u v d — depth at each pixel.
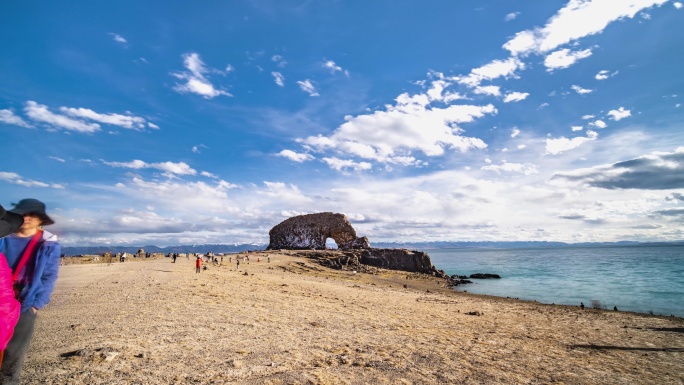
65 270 32.31
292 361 7.21
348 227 106.06
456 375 7.04
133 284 19.70
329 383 6.04
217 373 6.14
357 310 16.22
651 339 13.35
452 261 168.25
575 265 101.88
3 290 3.41
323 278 46.28
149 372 5.92
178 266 40.59
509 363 8.34
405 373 6.93
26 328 3.82
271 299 17.20
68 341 7.57
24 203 3.96
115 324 9.48
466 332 12.56
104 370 5.85
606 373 8.12
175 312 11.80
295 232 109.19
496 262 139.88
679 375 8.23
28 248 3.91
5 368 3.63
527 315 19.81
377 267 72.81
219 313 12.20
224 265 51.94
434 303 23.11
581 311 24.02
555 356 9.60
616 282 52.09
